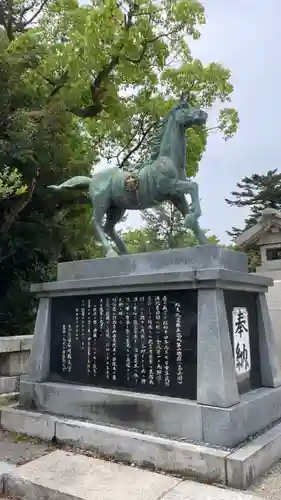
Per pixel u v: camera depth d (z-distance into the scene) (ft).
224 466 12.00
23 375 20.93
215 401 13.19
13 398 20.29
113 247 20.49
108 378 16.46
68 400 16.75
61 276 18.81
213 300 13.94
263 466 12.80
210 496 11.24
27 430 16.87
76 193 33.55
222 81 37.83
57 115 30.96
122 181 18.78
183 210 17.95
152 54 35.99
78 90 33.94
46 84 34.60
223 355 13.51
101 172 19.92
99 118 38.78
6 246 32.73
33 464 13.85
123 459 13.99
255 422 14.08
